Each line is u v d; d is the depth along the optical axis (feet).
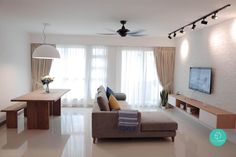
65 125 15.80
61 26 16.92
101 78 22.52
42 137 13.20
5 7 11.44
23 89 19.86
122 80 22.68
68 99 22.30
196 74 17.11
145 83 22.65
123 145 12.24
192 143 12.75
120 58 22.47
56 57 14.97
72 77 22.18
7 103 16.71
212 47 15.19
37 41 21.44
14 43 17.83
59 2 10.37
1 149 11.27
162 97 22.24
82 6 11.00
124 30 14.17
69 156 10.57
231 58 13.01
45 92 16.93
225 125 12.49
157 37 22.20
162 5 10.58
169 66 22.61
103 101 12.71
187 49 19.44
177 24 15.25
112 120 12.34
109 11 11.93
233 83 12.79
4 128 14.85
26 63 20.56
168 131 12.82
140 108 22.35
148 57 22.62
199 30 17.17
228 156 11.00
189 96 18.89
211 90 15.17
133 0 9.84
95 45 22.12
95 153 11.03
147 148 11.88
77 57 22.08
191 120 17.92
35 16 13.51
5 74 16.31
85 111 20.30
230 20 13.14
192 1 9.80
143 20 14.14
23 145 11.87
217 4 10.16
